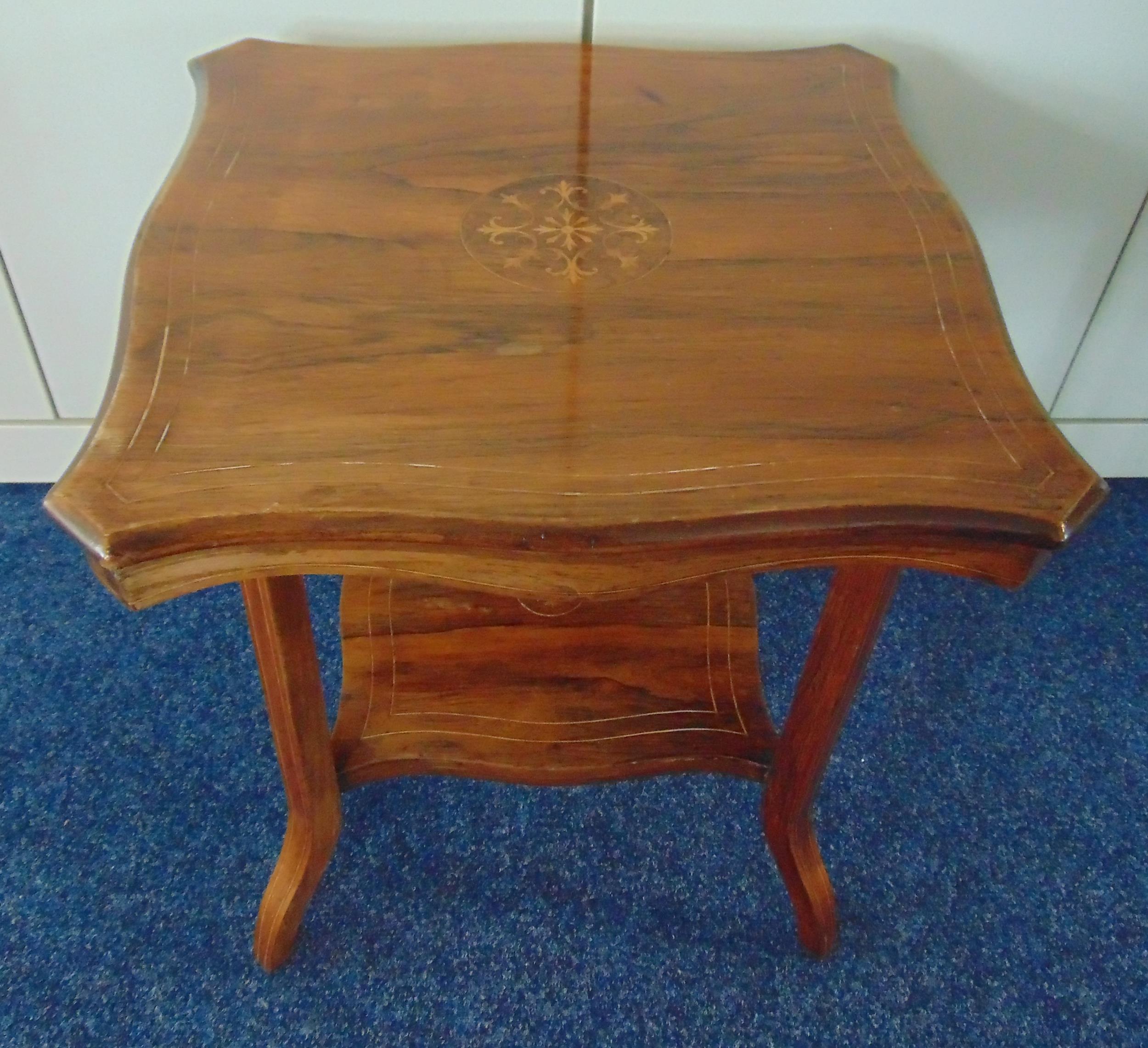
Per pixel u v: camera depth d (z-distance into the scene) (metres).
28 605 1.26
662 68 0.99
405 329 0.68
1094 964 0.99
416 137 0.87
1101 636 1.30
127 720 1.14
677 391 0.65
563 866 1.04
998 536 0.58
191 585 0.57
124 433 0.59
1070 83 1.11
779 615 1.30
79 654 1.21
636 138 0.89
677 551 0.58
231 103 0.90
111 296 1.25
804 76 0.99
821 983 0.97
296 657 0.76
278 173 0.81
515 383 0.64
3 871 1.01
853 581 0.73
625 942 0.99
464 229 0.77
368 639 1.02
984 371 0.67
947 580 1.36
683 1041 0.92
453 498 0.56
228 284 0.70
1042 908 1.03
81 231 1.19
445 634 1.03
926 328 0.70
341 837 1.05
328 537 0.56
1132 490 1.50
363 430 0.60
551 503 0.56
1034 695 1.23
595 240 0.77
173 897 1.00
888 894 1.04
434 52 0.99
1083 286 1.30
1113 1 1.04
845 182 0.85
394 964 0.96
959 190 1.21
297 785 0.85
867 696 1.21
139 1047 0.89
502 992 0.95
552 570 0.59
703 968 0.97
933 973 0.98
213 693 1.17
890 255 0.77
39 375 1.32
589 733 0.94
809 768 0.86
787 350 0.68
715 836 1.07
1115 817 1.11
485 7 1.04
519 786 1.11
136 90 1.08
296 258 0.73
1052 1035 0.94
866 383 0.66
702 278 0.74
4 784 1.08
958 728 1.19
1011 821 1.10
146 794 1.08
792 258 0.76
